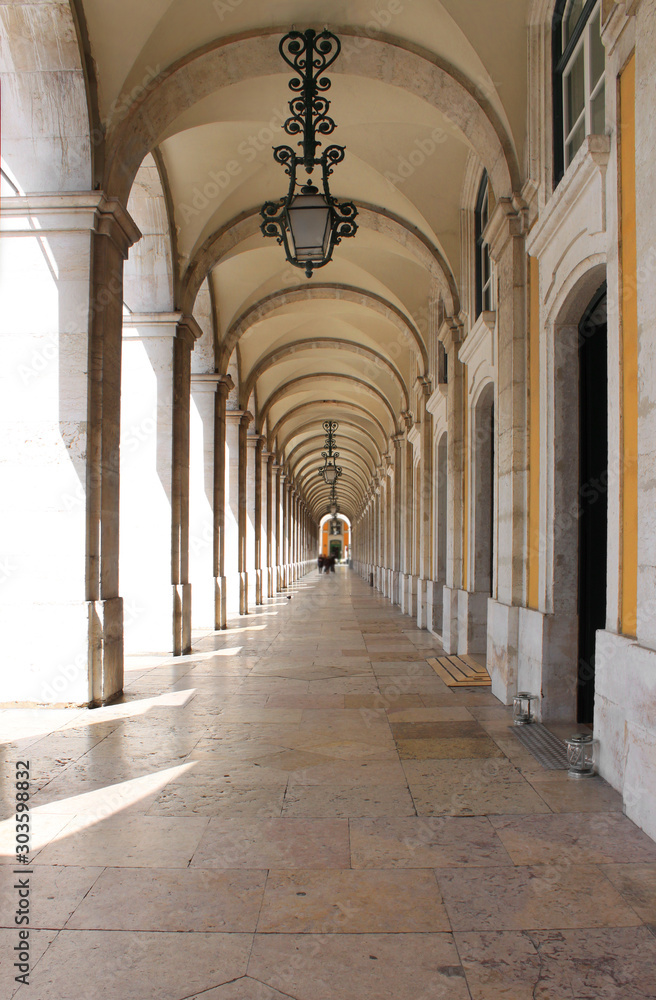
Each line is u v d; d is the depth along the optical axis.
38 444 7.22
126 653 10.78
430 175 10.38
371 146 10.09
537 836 3.85
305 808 4.28
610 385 4.68
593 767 4.93
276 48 7.66
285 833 3.90
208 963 2.66
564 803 4.35
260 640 12.62
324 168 6.30
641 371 4.09
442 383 12.33
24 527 7.18
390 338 18.75
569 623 6.27
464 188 10.43
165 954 2.72
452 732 6.06
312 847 3.71
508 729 6.16
